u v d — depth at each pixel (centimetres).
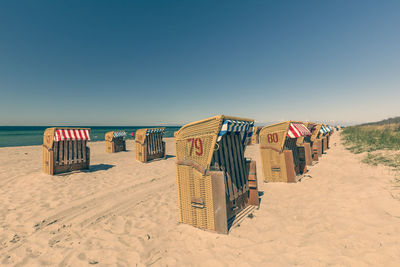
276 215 418
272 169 671
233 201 422
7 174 836
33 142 2981
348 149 1213
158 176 844
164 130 1338
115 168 998
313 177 686
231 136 458
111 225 420
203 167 365
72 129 832
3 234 390
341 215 378
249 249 304
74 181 752
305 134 629
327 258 261
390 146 973
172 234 370
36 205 532
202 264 281
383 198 417
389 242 274
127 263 294
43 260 309
